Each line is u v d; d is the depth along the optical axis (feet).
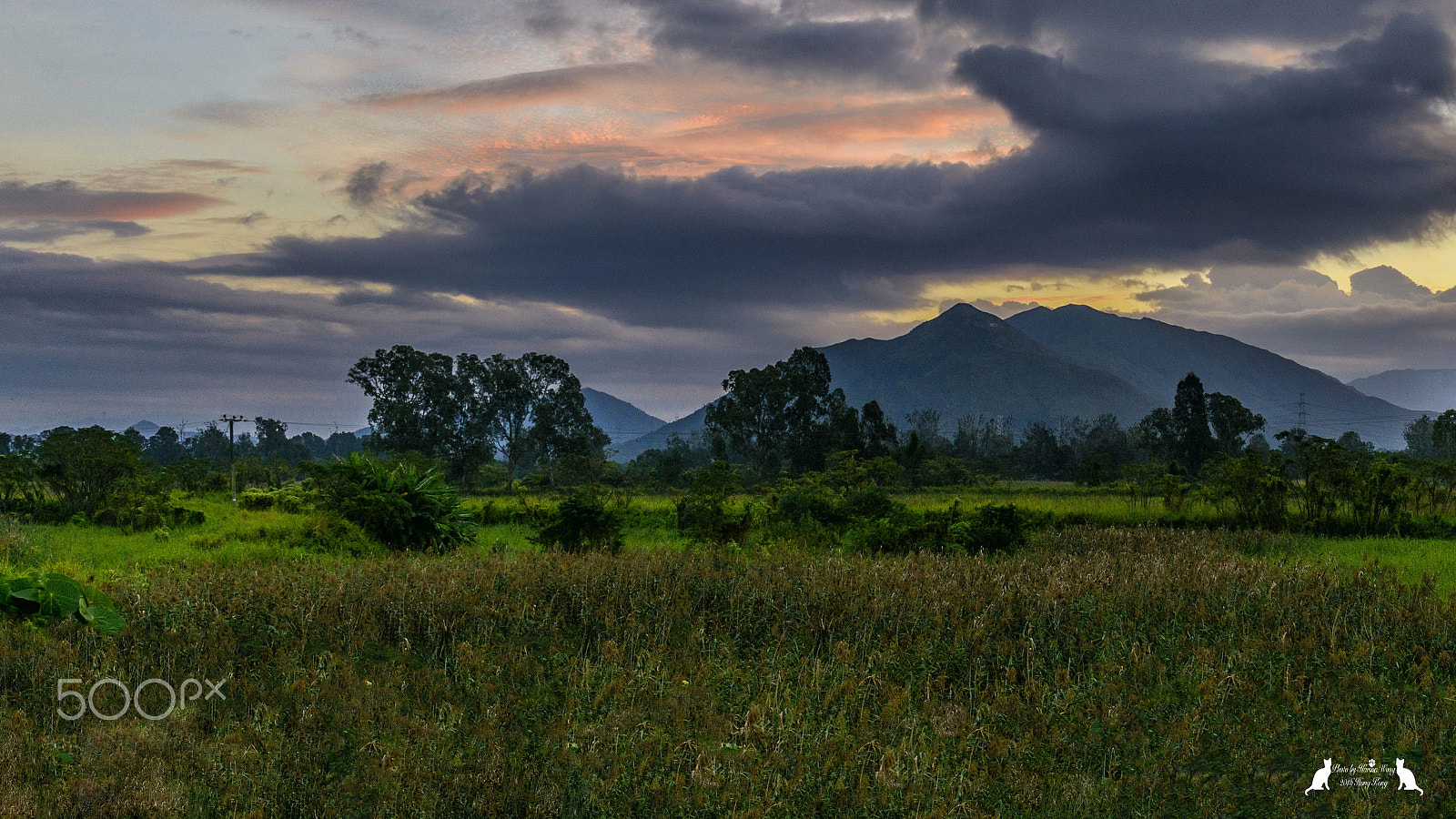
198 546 63.31
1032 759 24.64
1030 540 65.57
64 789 21.33
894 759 24.36
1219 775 24.09
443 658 33.04
